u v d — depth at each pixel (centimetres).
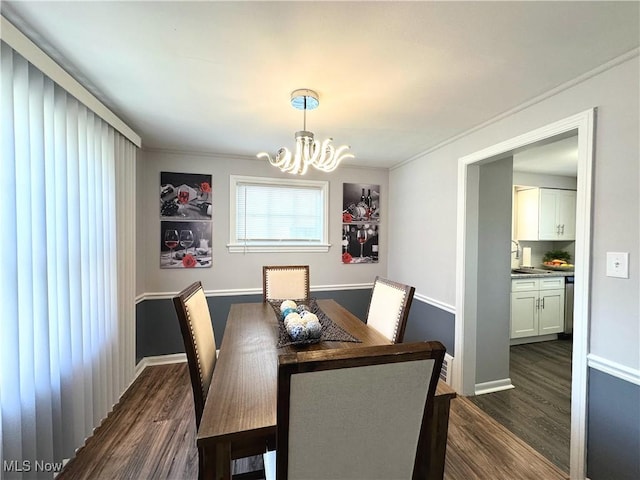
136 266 268
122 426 193
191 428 192
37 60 127
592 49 128
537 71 146
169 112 202
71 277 163
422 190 297
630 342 132
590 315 147
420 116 204
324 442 77
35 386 136
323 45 128
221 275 309
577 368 152
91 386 180
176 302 129
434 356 78
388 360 75
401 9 106
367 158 318
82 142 172
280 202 332
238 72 150
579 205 151
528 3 102
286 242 333
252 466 168
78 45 130
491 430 198
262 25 115
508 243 260
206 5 105
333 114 202
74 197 163
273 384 112
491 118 206
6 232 120
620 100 136
